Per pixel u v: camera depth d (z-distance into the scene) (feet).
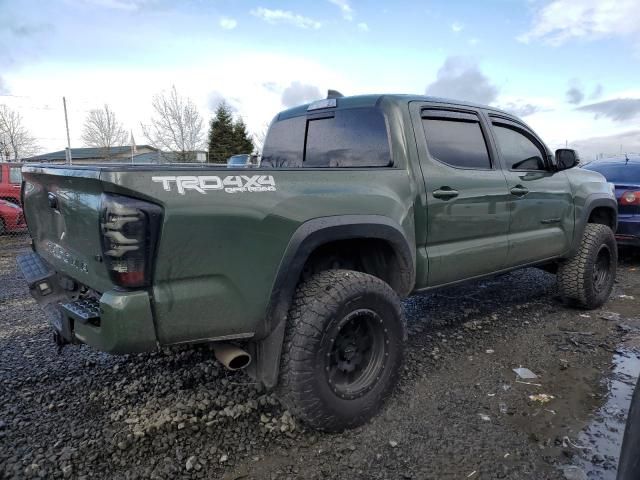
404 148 10.20
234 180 7.33
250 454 8.03
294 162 13.25
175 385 10.30
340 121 11.60
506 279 19.98
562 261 15.48
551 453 8.08
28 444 8.16
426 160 10.49
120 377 10.69
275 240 7.66
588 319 15.06
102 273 7.16
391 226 9.20
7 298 17.54
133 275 6.55
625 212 22.62
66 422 8.86
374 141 10.67
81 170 7.11
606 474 7.55
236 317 7.47
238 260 7.32
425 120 10.87
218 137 152.56
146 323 6.69
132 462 7.75
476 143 12.01
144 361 11.53
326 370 8.16
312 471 7.60
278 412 9.27
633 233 22.34
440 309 15.85
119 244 6.43
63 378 10.64
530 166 13.66
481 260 11.81
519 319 14.92
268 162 14.32
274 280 7.71
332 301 8.10
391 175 9.73
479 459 7.89
